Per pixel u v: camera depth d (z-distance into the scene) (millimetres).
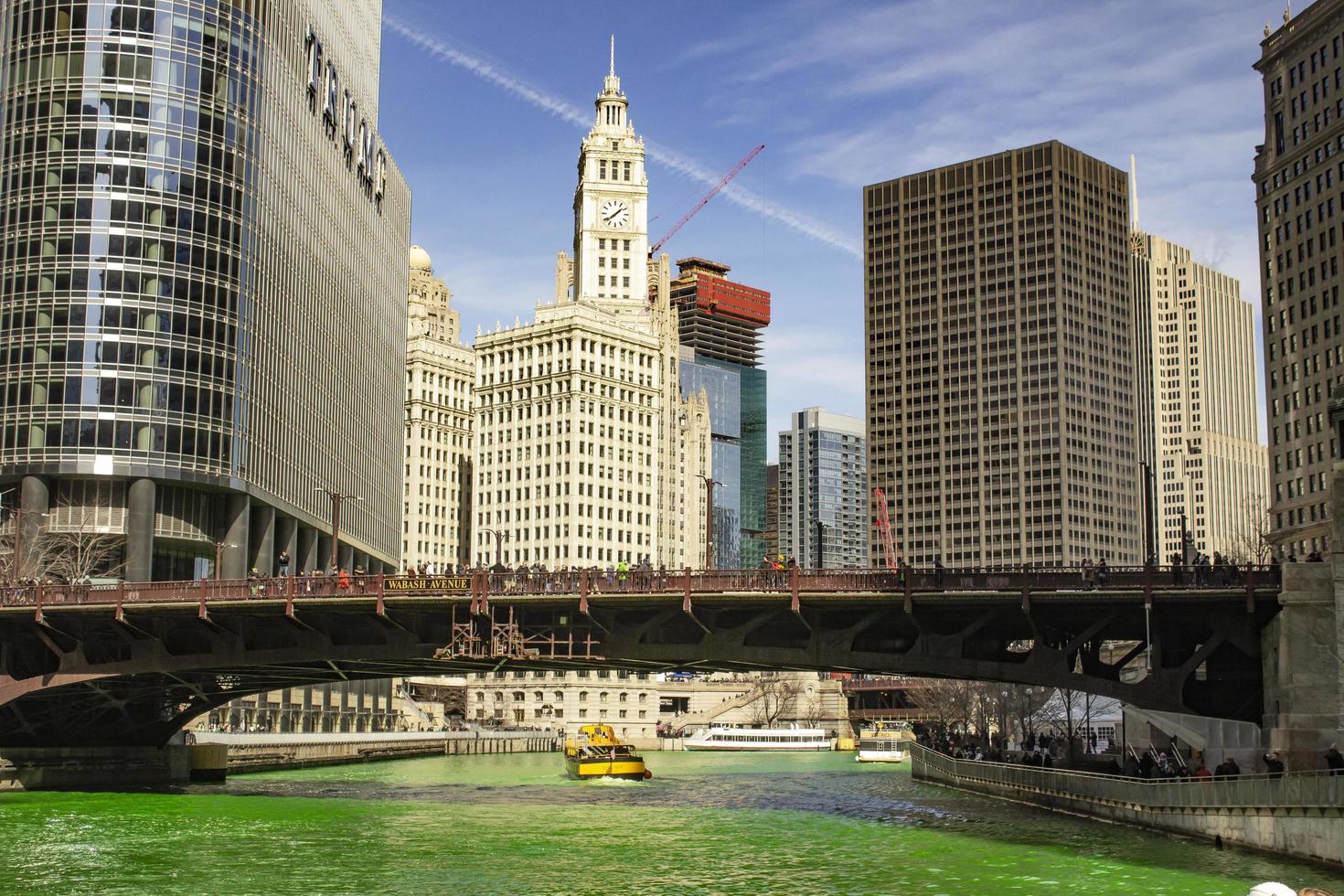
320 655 97500
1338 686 82562
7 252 149500
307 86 183250
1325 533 198875
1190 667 86562
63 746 120688
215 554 154375
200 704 120125
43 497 145500
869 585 89688
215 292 154000
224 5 158375
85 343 147375
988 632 97500
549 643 94688
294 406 176375
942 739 162125
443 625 98500
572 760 159250
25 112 151500
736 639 92125
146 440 147375
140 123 151875
